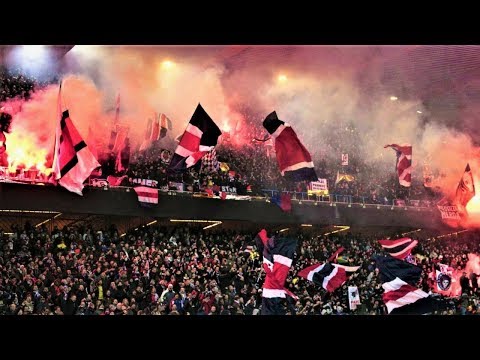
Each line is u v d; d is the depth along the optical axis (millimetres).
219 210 35875
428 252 40906
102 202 32531
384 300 31203
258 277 33156
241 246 35219
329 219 39031
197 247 33812
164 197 34406
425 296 31016
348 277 35438
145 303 28828
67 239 30547
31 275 27891
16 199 30375
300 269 34875
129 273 29953
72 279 28359
